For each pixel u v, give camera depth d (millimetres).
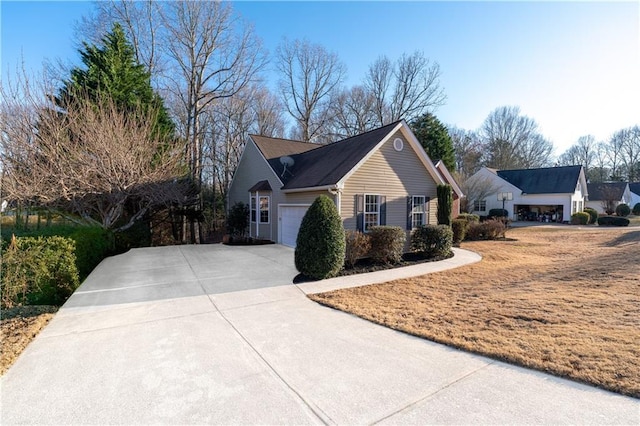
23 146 9711
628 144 50875
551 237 18141
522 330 4270
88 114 11016
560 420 2488
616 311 4691
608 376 2998
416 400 2826
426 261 10570
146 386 3125
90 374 3367
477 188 28094
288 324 4879
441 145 27359
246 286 7254
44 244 6379
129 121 12805
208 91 20031
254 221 16719
